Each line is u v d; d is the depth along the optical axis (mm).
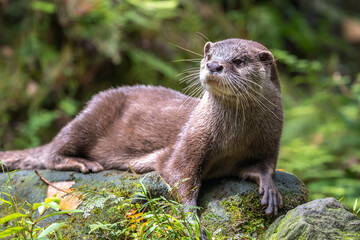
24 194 6113
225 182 5973
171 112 6723
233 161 6031
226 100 5770
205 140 5848
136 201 5621
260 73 5883
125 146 6828
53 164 6820
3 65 11812
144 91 7316
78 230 5383
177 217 5199
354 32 17641
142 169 6582
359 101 13016
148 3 12289
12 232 4535
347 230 4605
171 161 6020
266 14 14297
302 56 15672
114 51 11508
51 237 5324
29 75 11836
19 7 12188
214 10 13516
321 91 13773
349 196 8844
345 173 10086
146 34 12188
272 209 5461
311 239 4465
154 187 5836
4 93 11562
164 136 6582
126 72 11992
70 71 11773
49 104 11656
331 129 12062
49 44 12070
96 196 5430
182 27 12633
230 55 5789
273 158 6070
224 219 5418
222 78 5539
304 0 17469
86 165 6547
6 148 11109
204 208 5660
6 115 11406
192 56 12234
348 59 16688
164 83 11953
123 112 7117
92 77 11906
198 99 6719
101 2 12000
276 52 12430
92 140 7082
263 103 5906
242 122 5828
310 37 15789
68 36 11945
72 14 11875
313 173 9844
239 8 14375
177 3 12656
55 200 4938
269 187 5621
